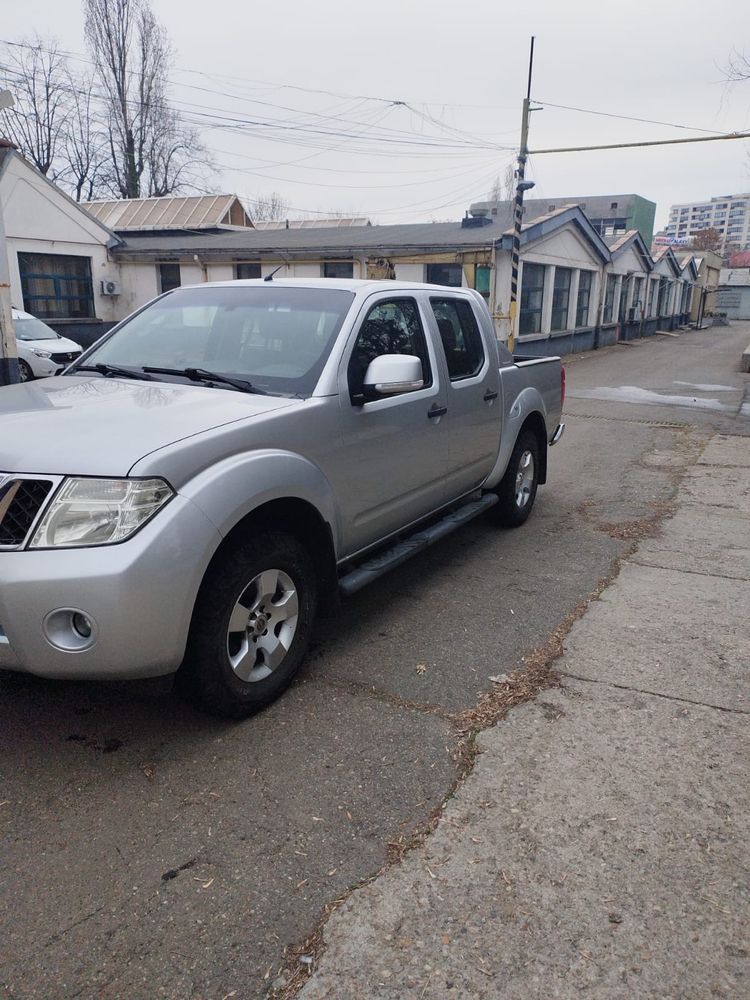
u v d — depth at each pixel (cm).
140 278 2411
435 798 288
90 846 262
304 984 211
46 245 2181
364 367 398
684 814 281
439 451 471
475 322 545
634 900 241
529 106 1853
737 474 853
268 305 424
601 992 209
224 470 304
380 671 385
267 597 337
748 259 7794
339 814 279
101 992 208
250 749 317
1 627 276
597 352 2716
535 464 656
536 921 232
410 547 449
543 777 301
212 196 2953
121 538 273
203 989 210
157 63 3953
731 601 481
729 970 217
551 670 388
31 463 282
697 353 2697
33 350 1555
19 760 308
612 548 588
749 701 361
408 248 1994
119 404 336
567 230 2345
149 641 278
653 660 400
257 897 241
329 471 368
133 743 320
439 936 227
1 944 223
